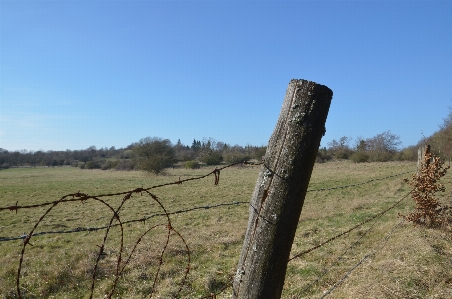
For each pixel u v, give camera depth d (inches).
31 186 1398.9
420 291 188.4
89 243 420.2
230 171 1929.1
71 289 270.4
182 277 275.6
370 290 188.4
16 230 555.5
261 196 81.6
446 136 1035.3
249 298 82.0
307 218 512.1
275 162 80.3
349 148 2468.0
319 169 1702.8
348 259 279.3
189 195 951.0
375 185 879.1
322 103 80.0
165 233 456.8
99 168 2957.7
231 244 374.6
